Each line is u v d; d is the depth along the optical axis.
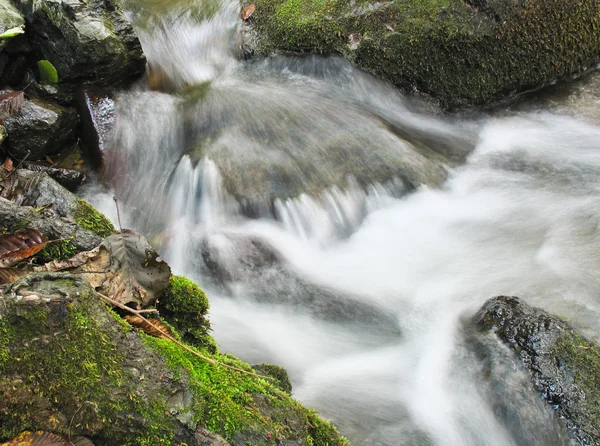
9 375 1.81
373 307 3.97
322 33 6.11
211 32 6.73
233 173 4.91
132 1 6.93
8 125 4.70
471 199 5.05
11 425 1.82
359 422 3.01
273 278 4.27
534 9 5.80
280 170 4.97
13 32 4.77
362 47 5.96
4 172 3.47
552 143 5.66
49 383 1.84
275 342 3.68
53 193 3.29
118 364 1.93
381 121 5.74
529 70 6.03
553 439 2.68
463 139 5.85
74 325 1.88
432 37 5.77
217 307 4.01
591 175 5.14
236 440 1.97
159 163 5.27
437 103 6.06
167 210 4.90
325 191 4.89
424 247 4.54
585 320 3.53
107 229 3.28
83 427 1.86
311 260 4.49
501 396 2.89
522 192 5.05
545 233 4.50
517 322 3.19
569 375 2.87
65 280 1.96
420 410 3.05
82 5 5.21
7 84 5.14
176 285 2.67
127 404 1.90
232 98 5.84
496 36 5.77
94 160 5.18
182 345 2.19
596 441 2.62
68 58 5.17
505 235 4.56
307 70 6.31
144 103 5.66
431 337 3.57
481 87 6.00
